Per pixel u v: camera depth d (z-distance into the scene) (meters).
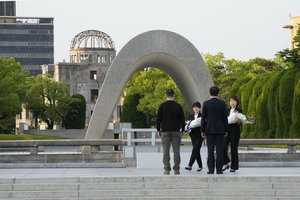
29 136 74.62
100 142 31.14
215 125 22.44
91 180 20.64
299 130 47.56
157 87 86.69
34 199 20.05
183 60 33.22
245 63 91.50
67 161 31.28
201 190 20.31
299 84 47.50
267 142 31.31
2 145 30.92
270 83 54.28
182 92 39.19
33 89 99.12
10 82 79.50
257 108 55.97
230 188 20.50
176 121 22.50
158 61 36.25
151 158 27.97
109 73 33.09
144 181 20.77
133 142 32.28
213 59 88.94
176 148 22.59
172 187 20.50
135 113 89.94
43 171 26.17
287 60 59.59
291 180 20.78
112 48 150.62
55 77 148.38
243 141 31.44
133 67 33.91
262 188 20.55
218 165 22.72
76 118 102.69
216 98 22.67
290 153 31.08
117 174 23.44
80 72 147.62
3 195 20.09
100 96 33.16
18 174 24.05
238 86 71.00
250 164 29.05
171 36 33.16
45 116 101.44
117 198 20.08
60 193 20.19
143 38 33.03
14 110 80.00
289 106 49.47
